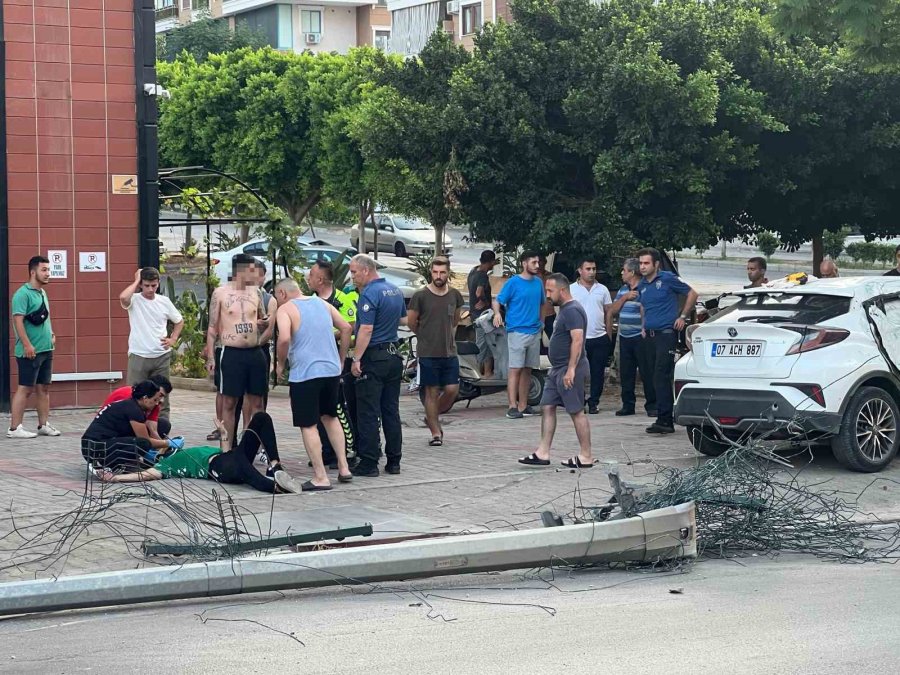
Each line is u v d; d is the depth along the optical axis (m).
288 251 18.30
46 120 14.87
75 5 14.91
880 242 43.75
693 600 6.93
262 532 8.41
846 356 10.84
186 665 5.74
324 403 10.46
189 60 41.44
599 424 14.20
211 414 15.13
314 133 36.72
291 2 67.25
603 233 17.09
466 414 15.38
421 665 5.66
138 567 7.62
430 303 12.50
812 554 8.30
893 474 10.98
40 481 10.41
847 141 18.75
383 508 9.50
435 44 19.33
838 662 5.59
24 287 12.80
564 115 18.09
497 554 7.31
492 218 18.55
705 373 11.30
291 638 6.22
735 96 17.45
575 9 18.55
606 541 7.56
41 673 5.66
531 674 5.47
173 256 26.14
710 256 47.69
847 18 14.35
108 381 15.25
